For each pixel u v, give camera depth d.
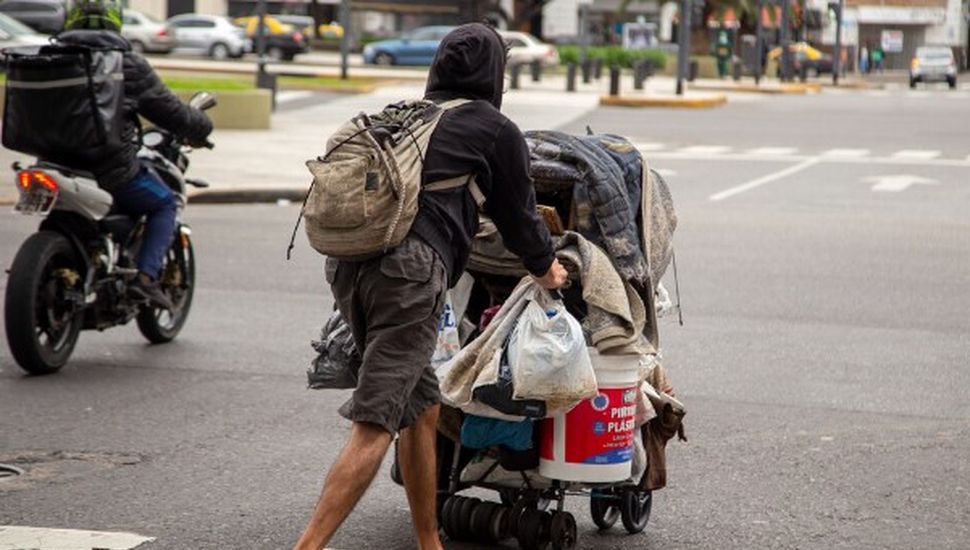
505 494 13.26
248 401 18.44
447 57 11.68
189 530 13.18
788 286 28.16
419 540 11.79
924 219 39.44
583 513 14.12
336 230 11.05
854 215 40.06
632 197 12.64
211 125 20.56
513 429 12.05
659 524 13.76
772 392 19.48
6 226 33.72
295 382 19.59
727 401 18.94
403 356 11.07
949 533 13.52
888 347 22.70
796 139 65.81
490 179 11.41
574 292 12.28
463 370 11.92
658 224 12.84
